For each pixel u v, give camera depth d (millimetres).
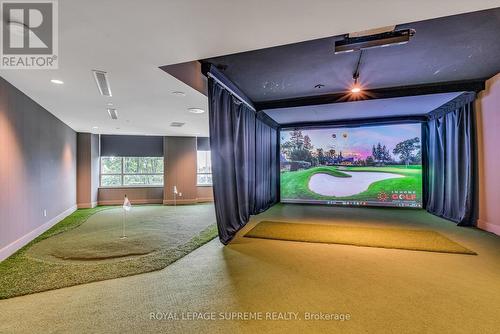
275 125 7621
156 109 4852
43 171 4695
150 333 1782
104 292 2355
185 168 8398
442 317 1930
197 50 2623
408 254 3279
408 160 6801
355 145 7258
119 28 2182
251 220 5348
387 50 3021
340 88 4449
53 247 3652
